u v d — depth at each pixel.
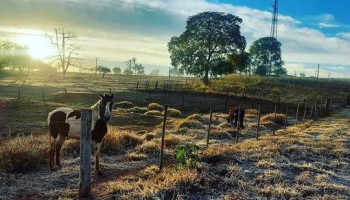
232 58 82.50
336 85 94.75
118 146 15.59
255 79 89.19
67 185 10.32
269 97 65.38
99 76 128.75
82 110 8.91
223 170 11.16
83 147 8.99
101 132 11.64
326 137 19.72
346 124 27.95
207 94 60.03
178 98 53.69
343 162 13.35
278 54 148.88
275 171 11.05
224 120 30.75
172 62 84.50
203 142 18.91
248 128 26.42
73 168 12.01
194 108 44.16
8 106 32.91
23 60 115.94
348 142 18.06
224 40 80.56
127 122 27.55
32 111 31.05
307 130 23.75
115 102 45.06
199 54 81.25
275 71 155.12
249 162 12.60
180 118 32.53
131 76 145.50
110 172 12.19
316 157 14.23
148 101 48.09
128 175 11.49
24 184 10.34
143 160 14.18
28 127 23.16
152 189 9.04
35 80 87.50
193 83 81.88
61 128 12.02
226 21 81.06
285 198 9.06
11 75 110.56
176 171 10.93
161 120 29.52
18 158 11.73
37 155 12.28
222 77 93.88
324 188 9.83
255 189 9.55
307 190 9.57
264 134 23.72
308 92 73.38
